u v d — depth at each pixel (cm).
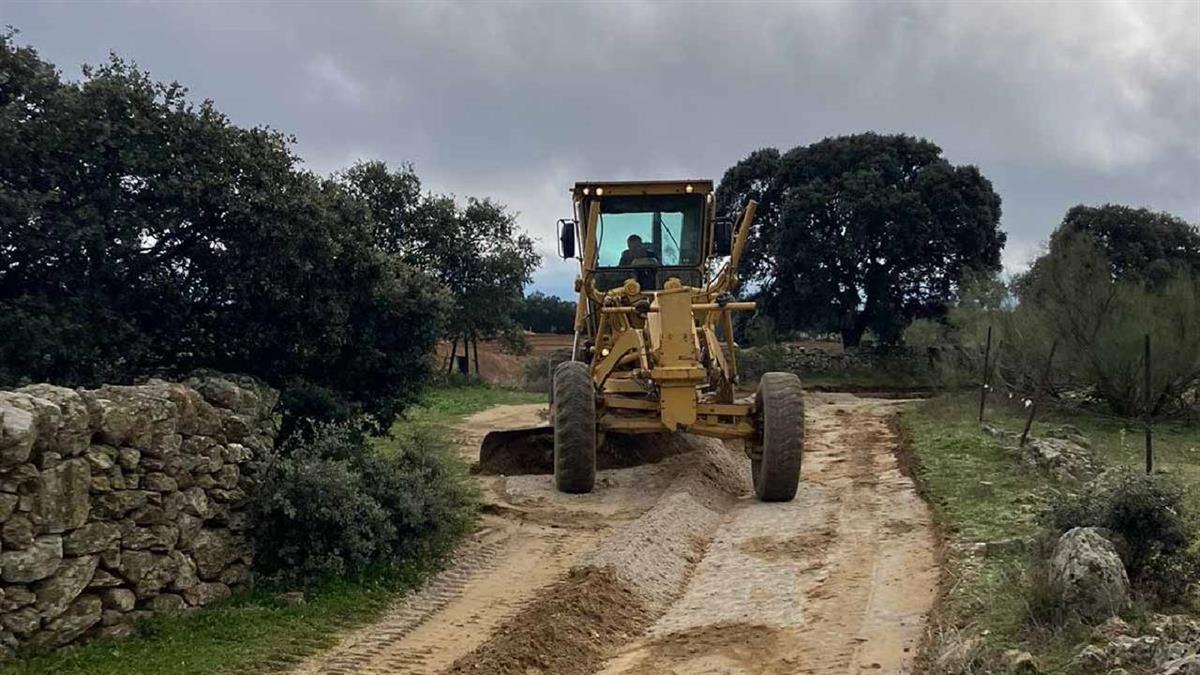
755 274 3875
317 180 1029
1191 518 798
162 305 950
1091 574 583
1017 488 1041
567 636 678
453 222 3228
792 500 1115
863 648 627
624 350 1189
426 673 639
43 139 838
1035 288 2052
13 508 602
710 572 857
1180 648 488
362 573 843
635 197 1310
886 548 868
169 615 714
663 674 615
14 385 796
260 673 636
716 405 1138
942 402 2131
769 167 3912
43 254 856
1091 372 1908
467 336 3519
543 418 2028
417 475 952
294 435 985
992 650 548
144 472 711
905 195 3500
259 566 822
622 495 1138
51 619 623
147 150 875
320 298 997
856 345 3881
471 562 910
